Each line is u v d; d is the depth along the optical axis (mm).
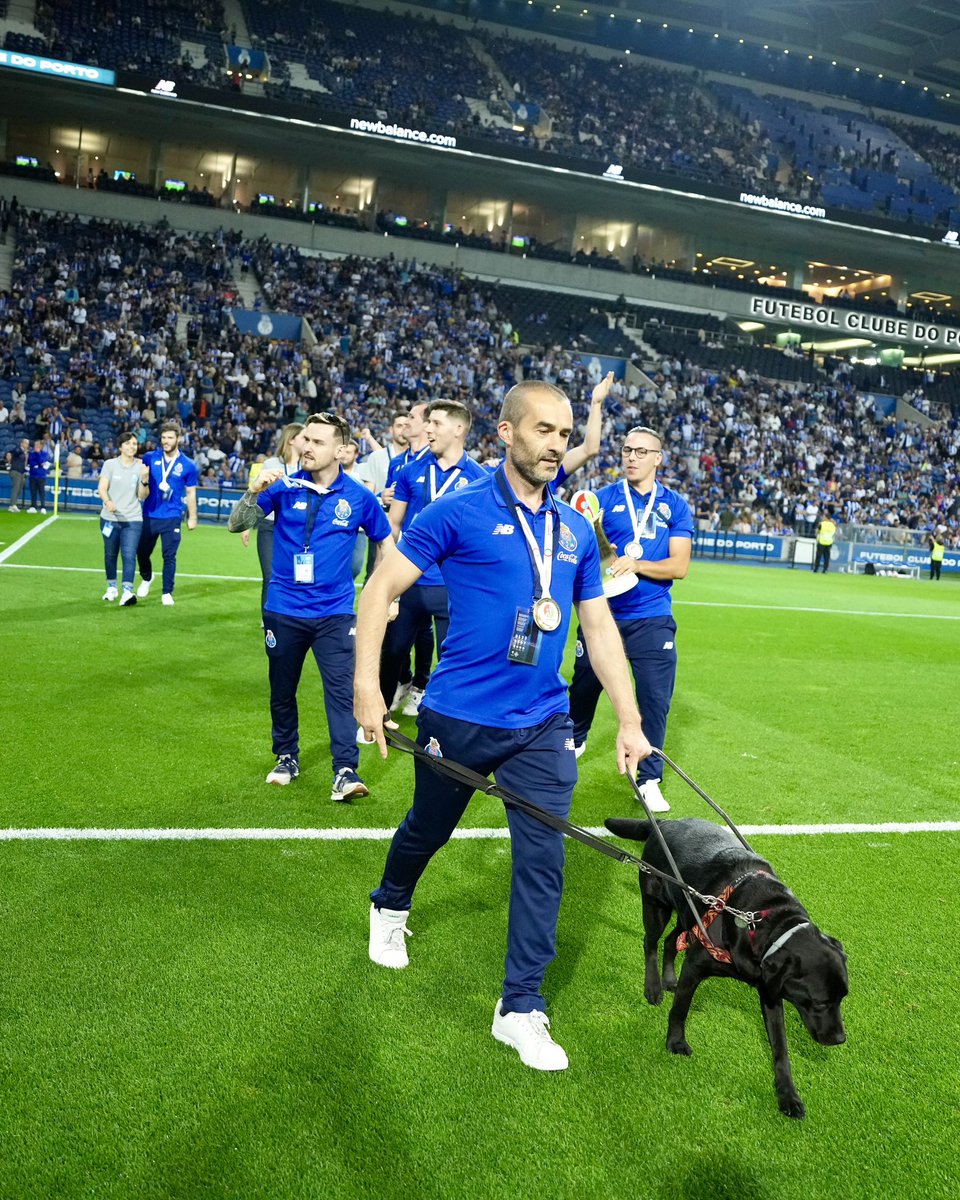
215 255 33719
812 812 5324
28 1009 2912
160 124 37031
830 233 43531
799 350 45438
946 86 52156
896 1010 3234
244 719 6363
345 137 36812
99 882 3807
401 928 3328
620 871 4285
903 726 7543
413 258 38438
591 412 5688
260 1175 2305
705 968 2814
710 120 45844
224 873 3961
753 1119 2623
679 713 7625
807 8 46719
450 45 43875
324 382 29312
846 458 36500
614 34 47344
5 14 34438
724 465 33062
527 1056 2773
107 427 25688
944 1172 2461
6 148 37938
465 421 5934
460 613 2871
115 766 5242
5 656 7625
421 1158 2393
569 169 38469
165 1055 2729
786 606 15609
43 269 30328
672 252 46312
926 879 4395
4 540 15586
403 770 5566
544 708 2908
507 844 4480
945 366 48844
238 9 40438
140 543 10680
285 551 4902
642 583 5199
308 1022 2934
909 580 25422
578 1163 2412
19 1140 2365
